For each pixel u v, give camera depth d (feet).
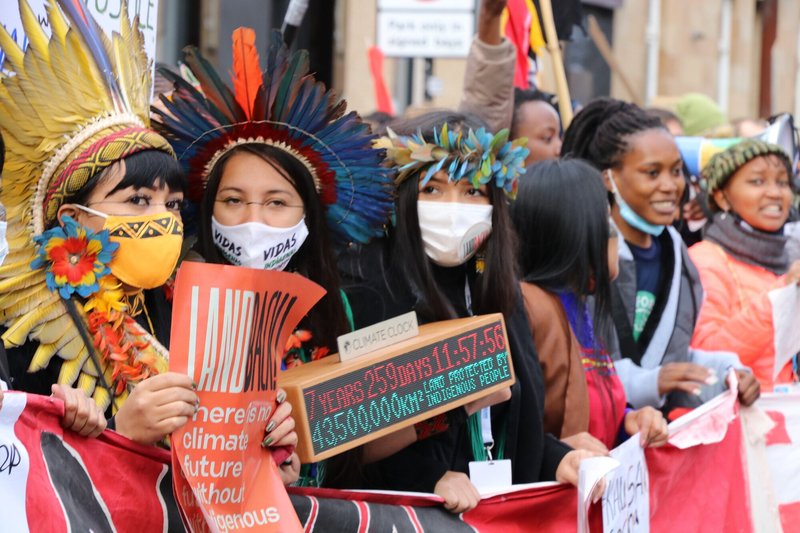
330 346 14.23
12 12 12.35
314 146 13.61
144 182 12.26
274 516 11.74
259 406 11.73
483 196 14.96
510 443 15.40
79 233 12.02
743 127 30.35
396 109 43.86
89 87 12.28
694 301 20.61
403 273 14.69
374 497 13.57
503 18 25.98
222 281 11.38
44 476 10.57
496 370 13.94
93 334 12.13
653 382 18.54
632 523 17.03
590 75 59.21
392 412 13.12
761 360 20.97
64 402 10.77
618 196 20.56
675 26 67.41
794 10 74.84
